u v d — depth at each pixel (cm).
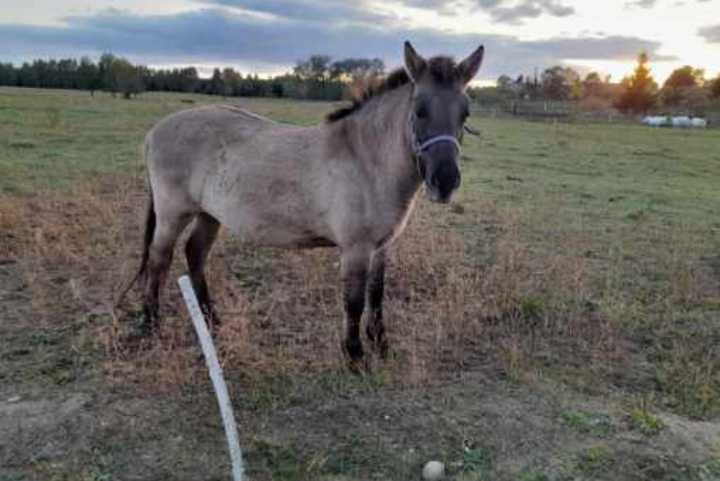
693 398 460
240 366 474
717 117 5659
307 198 464
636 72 6631
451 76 417
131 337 525
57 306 587
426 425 411
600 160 1995
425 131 409
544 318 589
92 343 512
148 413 414
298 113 2555
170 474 358
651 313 624
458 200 1150
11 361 480
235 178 481
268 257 760
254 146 484
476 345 538
